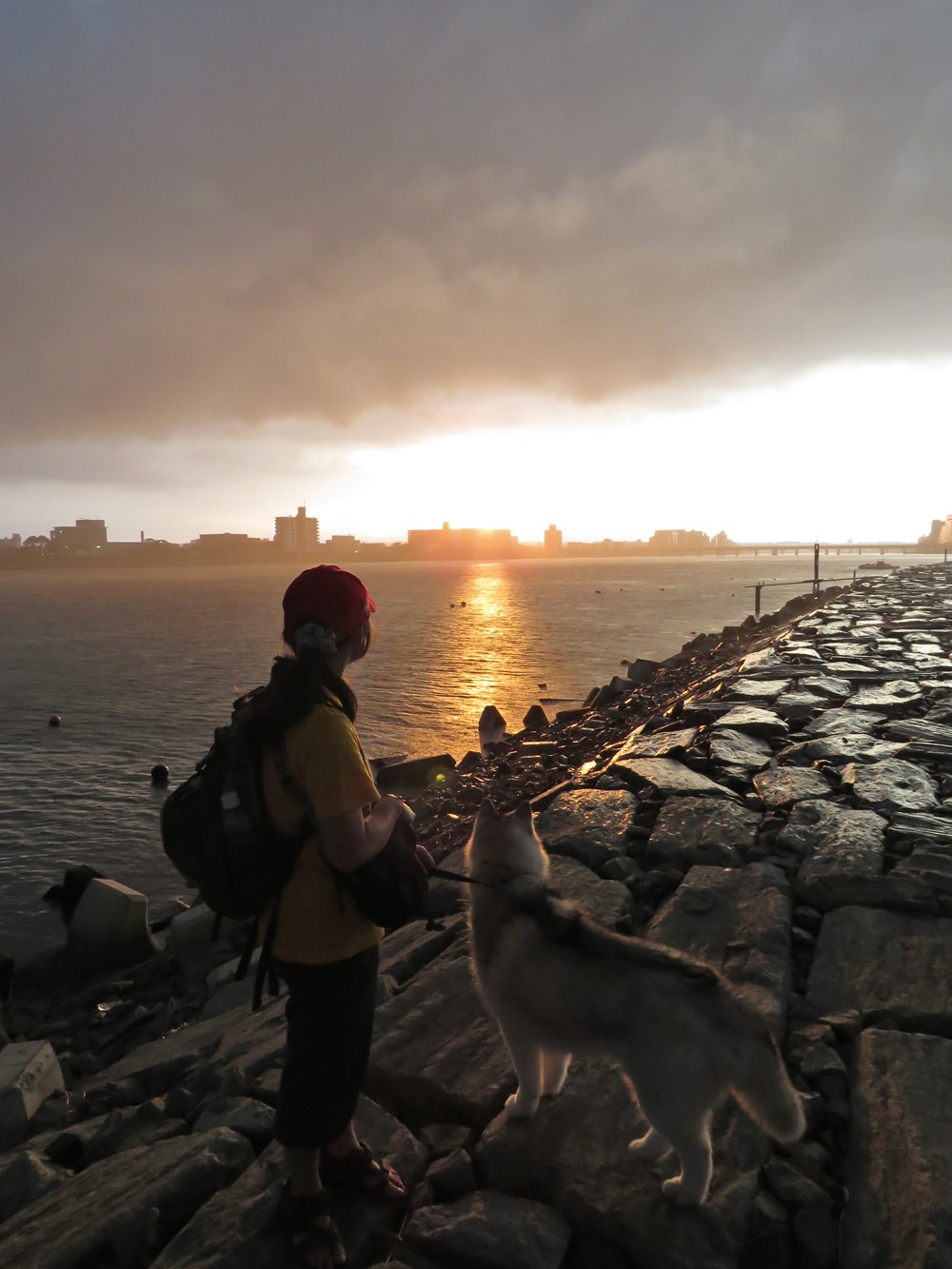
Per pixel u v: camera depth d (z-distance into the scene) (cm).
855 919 447
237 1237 238
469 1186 272
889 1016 360
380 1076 334
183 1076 416
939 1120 284
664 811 638
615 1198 255
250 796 209
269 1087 338
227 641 6347
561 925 246
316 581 222
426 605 10031
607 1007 235
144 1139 333
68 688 3869
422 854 250
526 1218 249
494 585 16212
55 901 1305
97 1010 756
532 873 262
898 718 1002
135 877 1410
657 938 437
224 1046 420
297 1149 228
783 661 1523
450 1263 240
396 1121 303
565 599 10712
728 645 2759
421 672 3853
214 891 216
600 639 5406
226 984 677
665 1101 232
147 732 2819
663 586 13950
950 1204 240
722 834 582
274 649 5647
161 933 1045
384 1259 244
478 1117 307
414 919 543
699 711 1049
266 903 219
